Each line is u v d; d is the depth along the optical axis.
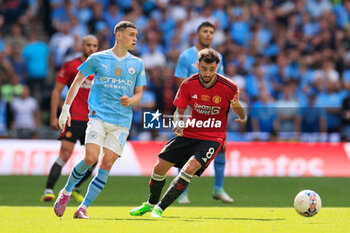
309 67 65.50
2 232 19.70
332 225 22.06
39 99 59.91
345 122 55.06
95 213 26.12
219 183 32.00
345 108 55.81
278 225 21.94
